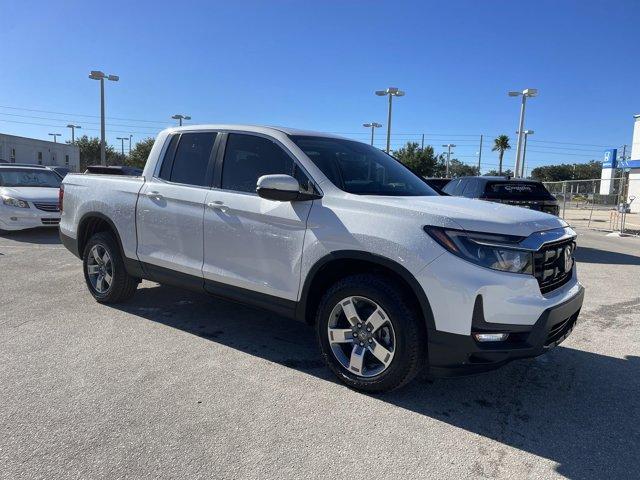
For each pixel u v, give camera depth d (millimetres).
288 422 3254
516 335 3332
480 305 3229
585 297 7008
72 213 5797
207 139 4734
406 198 3871
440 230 3342
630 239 16062
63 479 2613
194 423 3197
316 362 4250
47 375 3820
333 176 4012
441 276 3266
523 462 2918
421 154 51844
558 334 3641
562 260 3715
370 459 2887
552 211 10352
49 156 48562
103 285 5625
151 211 4910
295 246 3895
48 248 9516
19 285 6531
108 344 4488
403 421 3330
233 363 4168
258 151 4359
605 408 3625
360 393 3697
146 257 4996
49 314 5301
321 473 2740
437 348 3338
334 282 3984
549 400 3729
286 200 3795
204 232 4480
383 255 3457
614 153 34594
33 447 2885
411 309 3441
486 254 3281
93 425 3135
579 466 2896
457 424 3326
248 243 4180
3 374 3820
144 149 56188
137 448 2908
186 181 4754
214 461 2811
